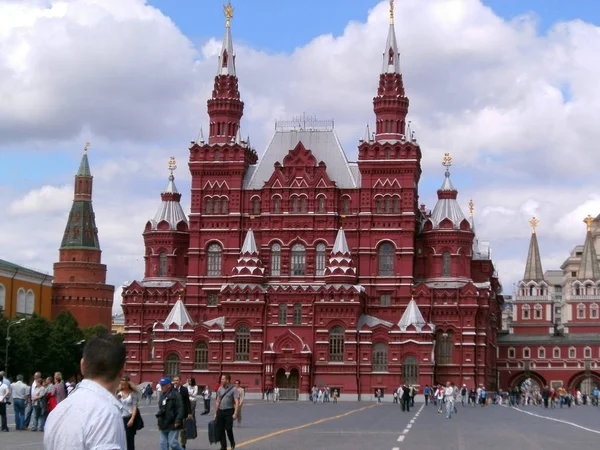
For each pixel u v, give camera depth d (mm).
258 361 159000
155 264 173000
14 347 152750
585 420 90000
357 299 157875
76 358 186500
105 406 12523
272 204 167625
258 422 75812
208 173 170375
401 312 162125
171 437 36469
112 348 13352
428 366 154875
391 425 73500
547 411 123250
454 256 165375
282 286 160375
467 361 160250
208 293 167750
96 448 12211
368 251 164125
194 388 54938
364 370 156500
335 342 157875
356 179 168500
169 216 174250
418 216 174000
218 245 168875
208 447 48531
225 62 174625
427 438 57188
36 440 51062
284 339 158250
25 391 60062
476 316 162000
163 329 163250
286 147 172875
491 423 80250
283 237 166375
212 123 172625
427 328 156750
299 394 156125
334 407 121312
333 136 172375
